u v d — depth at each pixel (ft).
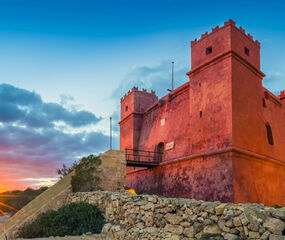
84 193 52.37
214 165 63.16
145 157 100.68
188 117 79.97
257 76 74.54
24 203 100.22
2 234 47.03
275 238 21.13
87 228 41.73
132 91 115.96
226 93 64.49
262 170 66.80
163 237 30.53
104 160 64.39
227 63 66.03
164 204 32.73
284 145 82.33
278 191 70.79
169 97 92.99
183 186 72.38
